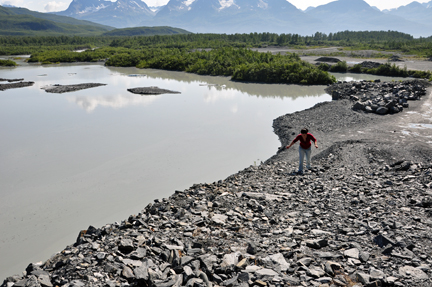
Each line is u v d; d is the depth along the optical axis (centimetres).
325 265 610
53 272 634
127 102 4459
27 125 3231
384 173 1349
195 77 7719
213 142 2622
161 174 1970
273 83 6544
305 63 7594
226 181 1496
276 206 1032
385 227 767
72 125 3216
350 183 1230
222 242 755
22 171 2052
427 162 1603
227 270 609
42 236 1303
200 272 588
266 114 3662
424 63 8975
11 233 1330
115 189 1761
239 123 3244
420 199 951
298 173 1477
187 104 4300
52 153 2397
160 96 4962
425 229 742
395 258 624
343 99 3938
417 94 3725
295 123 3008
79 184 1838
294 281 561
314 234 778
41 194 1712
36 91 5469
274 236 787
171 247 712
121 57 11188
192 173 1978
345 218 877
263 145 2527
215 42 17262
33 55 13175
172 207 1086
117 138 2759
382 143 2023
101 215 1466
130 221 965
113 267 626
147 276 585
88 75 8069
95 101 4538
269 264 633
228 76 7881
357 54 12050
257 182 1393
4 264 1127
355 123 2752
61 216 1466
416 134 2259
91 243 754
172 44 17075
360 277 559
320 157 1856
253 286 554
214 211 1008
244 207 1035
